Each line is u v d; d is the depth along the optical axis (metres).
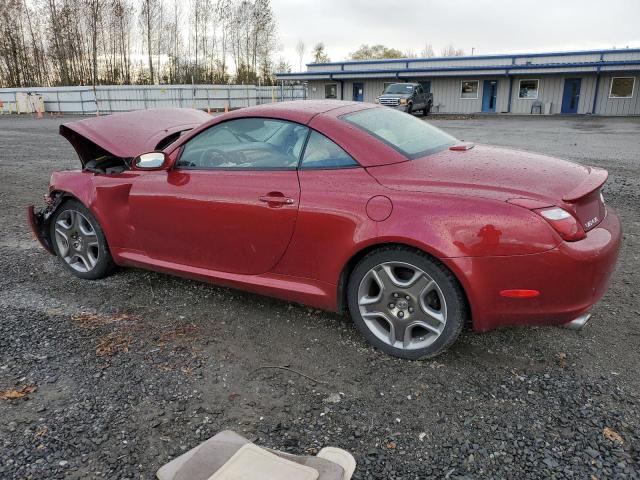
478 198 2.61
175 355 3.08
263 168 3.26
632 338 3.13
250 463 1.63
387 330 3.03
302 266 3.14
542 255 2.49
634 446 2.21
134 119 4.49
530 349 3.03
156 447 2.30
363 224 2.82
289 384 2.76
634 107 29.45
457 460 2.17
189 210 3.49
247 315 3.59
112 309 3.74
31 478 2.13
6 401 2.64
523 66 30.72
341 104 3.54
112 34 57.41
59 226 4.36
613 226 2.88
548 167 2.95
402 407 2.54
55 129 20.09
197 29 60.19
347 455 1.77
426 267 2.72
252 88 41.97
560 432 2.32
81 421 2.48
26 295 4.02
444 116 29.53
